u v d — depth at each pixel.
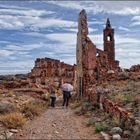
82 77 36.00
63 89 27.91
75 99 34.09
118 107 16.92
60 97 36.88
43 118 19.41
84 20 37.03
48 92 37.47
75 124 16.88
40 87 41.81
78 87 35.59
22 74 64.31
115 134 13.59
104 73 43.81
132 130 13.72
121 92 23.88
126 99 19.52
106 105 19.47
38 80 53.56
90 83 37.03
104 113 18.69
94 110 20.88
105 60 49.88
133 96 20.56
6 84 41.19
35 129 15.52
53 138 13.37
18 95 30.67
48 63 55.38
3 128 15.75
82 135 14.03
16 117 16.69
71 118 19.20
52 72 55.09
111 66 55.59
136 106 17.42
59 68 55.59
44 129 15.52
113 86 31.98
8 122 16.33
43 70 54.91
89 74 38.28
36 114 20.56
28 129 15.58
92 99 24.36
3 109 19.94
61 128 15.72
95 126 15.48
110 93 23.53
